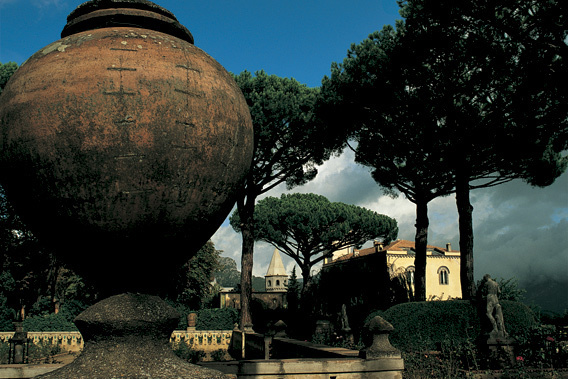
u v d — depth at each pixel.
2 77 17.34
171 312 3.08
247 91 17.50
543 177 15.32
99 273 3.03
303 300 30.98
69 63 2.76
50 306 26.48
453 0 10.55
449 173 15.95
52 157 2.66
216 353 17.56
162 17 3.32
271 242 30.64
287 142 18.73
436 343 11.78
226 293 43.12
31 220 3.02
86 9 3.34
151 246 2.94
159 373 2.83
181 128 2.79
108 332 2.86
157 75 2.80
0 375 4.77
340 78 15.20
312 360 5.61
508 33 10.36
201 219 3.08
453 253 42.34
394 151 15.83
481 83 12.36
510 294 15.84
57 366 4.92
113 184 2.68
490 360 8.70
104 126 2.65
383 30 14.69
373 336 5.89
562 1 8.97
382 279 35.03
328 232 28.89
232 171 3.16
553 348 9.04
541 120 11.99
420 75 13.21
